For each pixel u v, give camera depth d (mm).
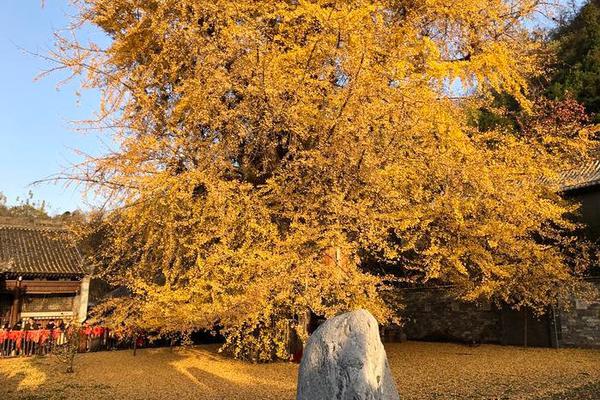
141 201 7922
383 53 7488
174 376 11055
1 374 11688
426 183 8094
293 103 7250
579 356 12781
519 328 15883
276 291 7078
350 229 7484
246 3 7988
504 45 10203
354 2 7523
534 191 10109
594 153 15398
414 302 19500
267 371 11234
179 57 8094
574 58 25188
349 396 4465
